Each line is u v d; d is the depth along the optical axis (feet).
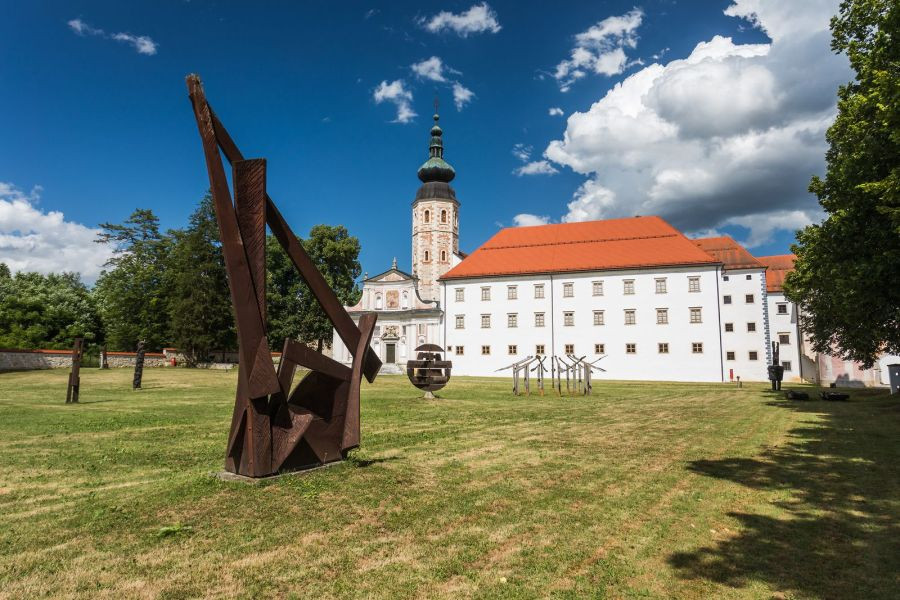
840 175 59.72
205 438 41.04
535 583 16.10
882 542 19.72
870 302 58.90
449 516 22.22
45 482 27.04
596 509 23.54
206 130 24.80
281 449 26.55
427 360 85.56
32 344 190.19
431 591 15.47
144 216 217.15
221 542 18.65
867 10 61.21
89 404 66.18
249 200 25.77
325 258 221.87
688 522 21.91
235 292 25.30
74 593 14.79
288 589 15.39
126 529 19.65
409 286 218.79
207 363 191.52
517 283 201.05
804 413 62.34
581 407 71.46
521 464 32.78
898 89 43.11
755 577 16.67
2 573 15.92
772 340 197.16
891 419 55.16
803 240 68.90
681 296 182.39
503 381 149.79
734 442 41.52
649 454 36.32
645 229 203.10
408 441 41.04
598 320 190.49
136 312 210.18
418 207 243.19
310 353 28.45
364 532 20.07
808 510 23.58
